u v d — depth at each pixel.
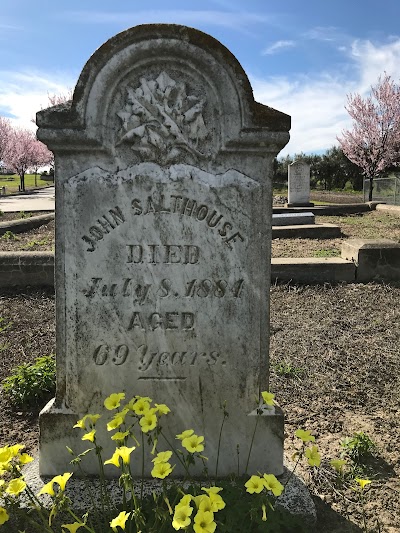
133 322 2.80
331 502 2.86
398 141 28.91
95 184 2.71
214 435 2.87
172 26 2.62
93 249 2.75
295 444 3.46
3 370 4.74
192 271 2.78
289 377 4.57
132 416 2.65
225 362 2.83
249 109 2.66
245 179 2.74
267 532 2.30
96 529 2.45
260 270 2.79
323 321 6.20
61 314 2.79
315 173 43.47
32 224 14.70
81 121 2.64
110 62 2.63
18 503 2.12
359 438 3.32
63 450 2.82
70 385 2.82
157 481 2.79
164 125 2.69
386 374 4.66
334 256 9.70
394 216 17.69
